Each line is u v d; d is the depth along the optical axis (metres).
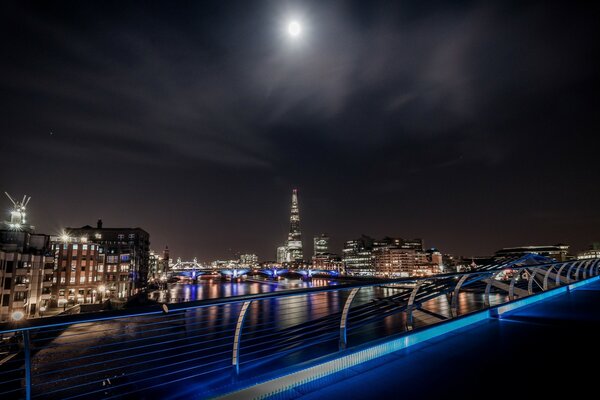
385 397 4.75
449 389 5.04
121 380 24.89
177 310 4.19
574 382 5.31
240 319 5.20
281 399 4.69
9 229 63.62
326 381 5.24
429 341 7.25
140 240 128.00
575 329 8.25
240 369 5.23
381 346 6.41
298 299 48.31
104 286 86.50
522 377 5.47
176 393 4.87
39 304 58.72
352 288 6.04
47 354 31.52
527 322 8.94
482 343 7.13
